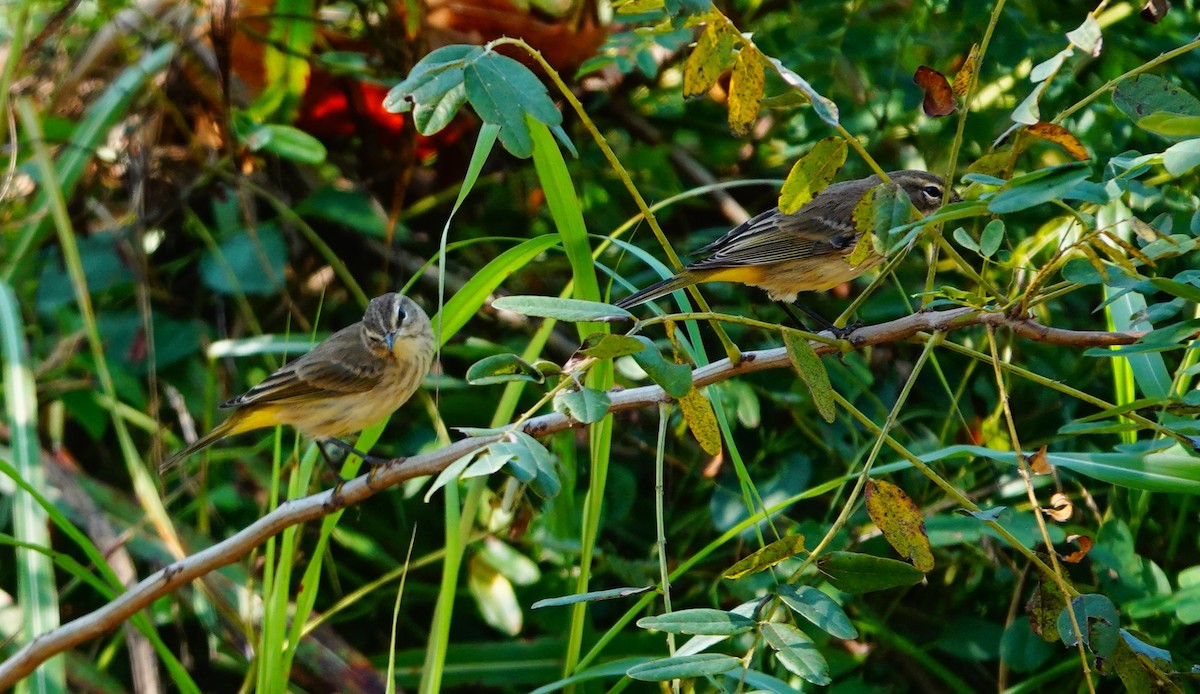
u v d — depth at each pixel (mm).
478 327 12109
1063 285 7145
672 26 6246
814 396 6195
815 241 10297
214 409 11328
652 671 5582
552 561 10891
